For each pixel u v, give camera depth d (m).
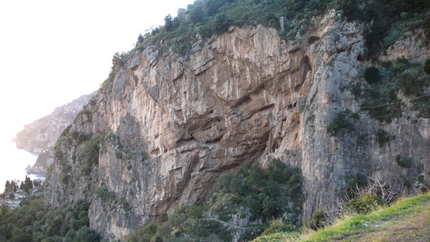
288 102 42.75
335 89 34.38
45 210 79.88
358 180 30.38
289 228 28.20
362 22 36.38
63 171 80.38
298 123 41.44
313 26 40.12
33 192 112.31
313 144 34.59
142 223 52.66
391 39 35.06
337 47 35.88
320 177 33.03
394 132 30.98
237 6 51.16
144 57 56.19
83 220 63.59
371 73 34.28
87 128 81.69
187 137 50.91
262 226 35.56
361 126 32.91
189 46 50.06
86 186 70.19
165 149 52.50
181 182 50.12
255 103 45.47
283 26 42.53
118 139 61.38
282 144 42.59
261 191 39.41
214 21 46.91
